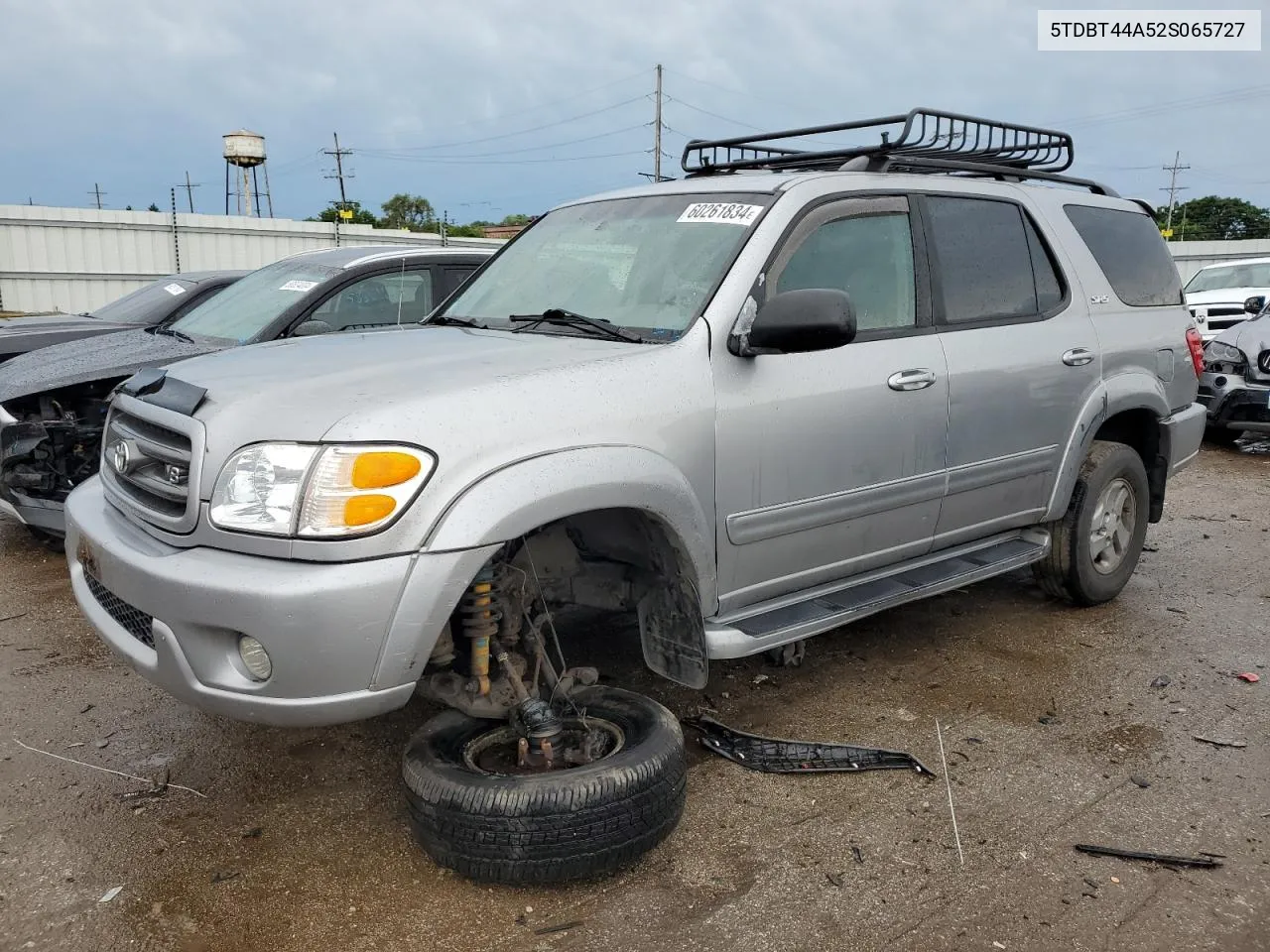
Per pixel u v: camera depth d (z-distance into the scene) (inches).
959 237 160.6
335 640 94.8
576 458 107.0
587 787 102.3
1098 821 122.7
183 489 104.6
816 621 133.4
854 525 142.1
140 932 100.7
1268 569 229.3
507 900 106.3
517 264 159.0
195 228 1064.2
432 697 115.5
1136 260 199.2
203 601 96.9
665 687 158.2
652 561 123.9
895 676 166.1
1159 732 147.3
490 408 104.4
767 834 119.0
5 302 990.4
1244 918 104.5
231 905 105.2
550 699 120.3
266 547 97.0
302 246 1120.2
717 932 101.4
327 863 113.0
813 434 133.0
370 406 100.7
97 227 1019.9
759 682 162.6
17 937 99.8
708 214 141.0
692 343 123.3
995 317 163.3
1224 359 365.4
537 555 125.6
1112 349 182.2
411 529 97.3
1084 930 102.2
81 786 129.3
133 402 118.6
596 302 139.6
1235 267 591.2
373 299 258.8
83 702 153.6
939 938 100.7
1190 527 268.7
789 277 134.5
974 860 114.2
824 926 102.4
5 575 215.5
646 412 115.5
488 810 101.3
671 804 107.9
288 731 144.9
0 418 215.3
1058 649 179.2
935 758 138.3
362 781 131.4
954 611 198.1
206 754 138.3
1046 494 175.2
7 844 116.0
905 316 149.8
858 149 159.5
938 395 149.1
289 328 243.1
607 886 108.9
